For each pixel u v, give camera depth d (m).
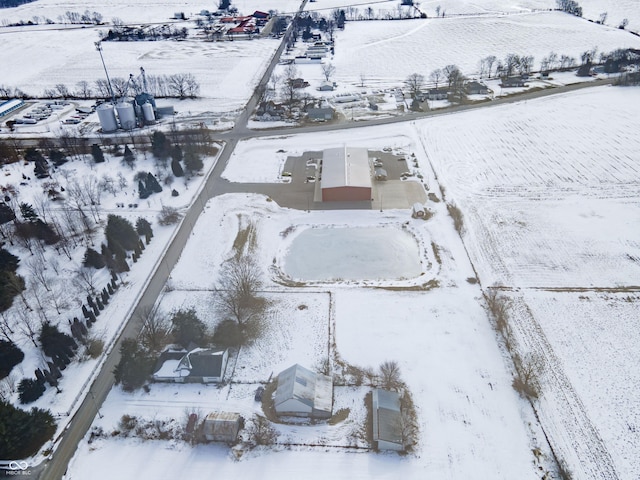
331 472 35.19
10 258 55.34
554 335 45.91
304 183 73.50
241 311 48.69
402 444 36.19
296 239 61.78
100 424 39.03
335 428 38.28
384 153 81.62
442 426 38.16
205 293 52.38
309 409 38.75
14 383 42.28
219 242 60.91
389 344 45.62
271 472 35.34
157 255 58.66
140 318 48.00
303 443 37.22
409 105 101.69
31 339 46.66
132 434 38.25
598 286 51.81
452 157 79.75
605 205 65.25
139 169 78.56
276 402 39.12
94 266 56.19
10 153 83.81
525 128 88.88
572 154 78.62
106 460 36.41
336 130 91.00
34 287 52.94
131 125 93.56
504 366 43.16
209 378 41.91
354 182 68.38
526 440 37.00
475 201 67.62
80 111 104.12
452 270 55.16
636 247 57.25
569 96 102.25
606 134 84.38
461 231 61.41
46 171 77.31
